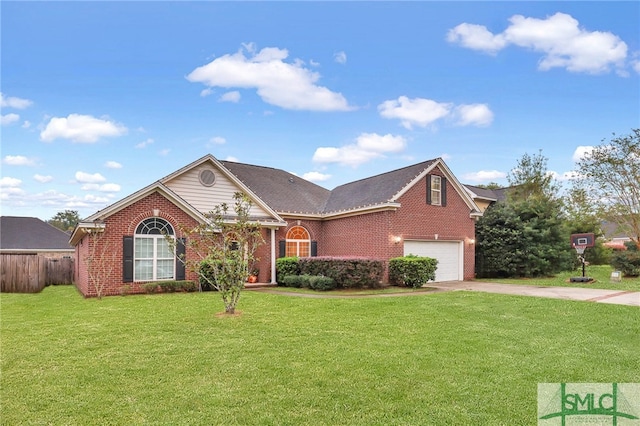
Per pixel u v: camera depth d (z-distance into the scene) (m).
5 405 4.71
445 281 20.19
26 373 5.81
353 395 4.98
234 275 10.43
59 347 7.17
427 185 19.75
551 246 22.38
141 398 4.90
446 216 20.42
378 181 21.69
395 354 6.68
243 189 19.45
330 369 5.93
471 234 21.64
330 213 20.92
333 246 21.27
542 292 14.91
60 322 9.45
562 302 12.03
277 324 9.03
